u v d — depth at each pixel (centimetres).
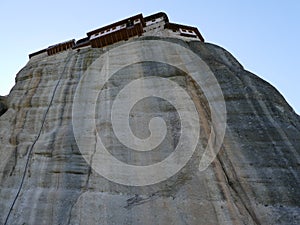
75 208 1008
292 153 1071
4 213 1083
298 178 984
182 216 913
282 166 1031
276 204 924
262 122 1200
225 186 1004
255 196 966
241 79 1432
